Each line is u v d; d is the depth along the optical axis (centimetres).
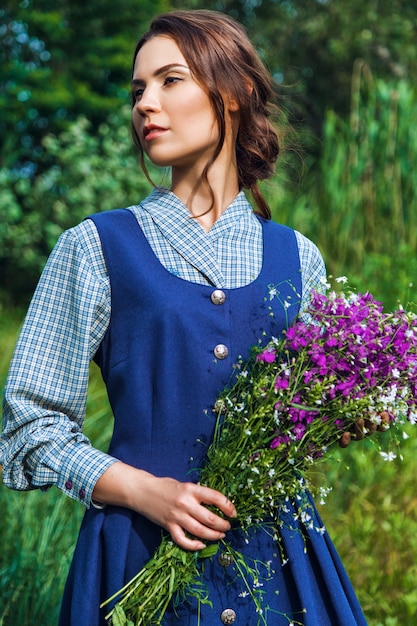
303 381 141
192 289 151
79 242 153
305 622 143
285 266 161
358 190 527
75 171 876
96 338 152
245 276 156
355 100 567
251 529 146
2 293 892
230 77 160
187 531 136
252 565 145
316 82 1407
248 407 143
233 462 138
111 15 1129
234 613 143
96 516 145
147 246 154
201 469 143
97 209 868
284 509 143
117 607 136
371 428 149
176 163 157
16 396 148
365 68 594
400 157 529
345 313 144
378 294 427
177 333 147
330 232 521
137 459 145
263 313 154
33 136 1096
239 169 177
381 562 310
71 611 142
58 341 151
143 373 147
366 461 345
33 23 1070
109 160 872
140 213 158
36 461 144
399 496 343
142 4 1141
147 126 155
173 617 142
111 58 1109
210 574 143
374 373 143
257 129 172
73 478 141
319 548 150
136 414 146
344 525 324
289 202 521
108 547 142
